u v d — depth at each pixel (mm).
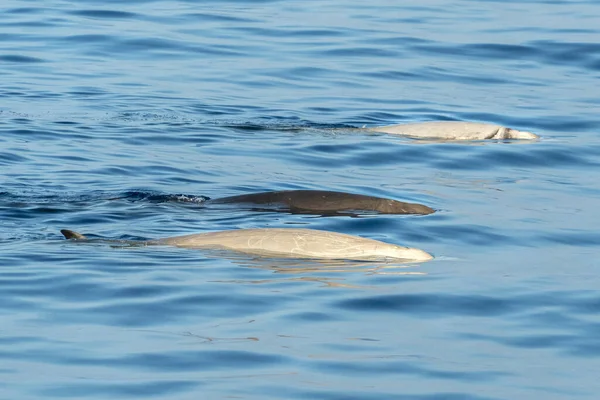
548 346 39938
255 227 54125
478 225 56125
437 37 103750
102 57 95875
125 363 37250
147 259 48094
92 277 45656
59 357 37625
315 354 38500
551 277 47969
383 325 41562
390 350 39125
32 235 51750
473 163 71188
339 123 80438
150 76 90875
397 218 56500
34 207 56750
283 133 76938
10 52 95625
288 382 36062
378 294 44719
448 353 39062
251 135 76062
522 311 43500
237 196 58719
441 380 36656
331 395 35188
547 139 77438
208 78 90875
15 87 85938
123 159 68312
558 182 66750
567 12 114562
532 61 98312
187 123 78375
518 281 47219
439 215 57781
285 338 39875
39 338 39219
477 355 38938
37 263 47281
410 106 85875
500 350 39469
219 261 48031
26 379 35812
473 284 46531
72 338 39312
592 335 41062
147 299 43344
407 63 96625
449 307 43688
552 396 35719
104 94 85188
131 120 78375
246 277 46156
